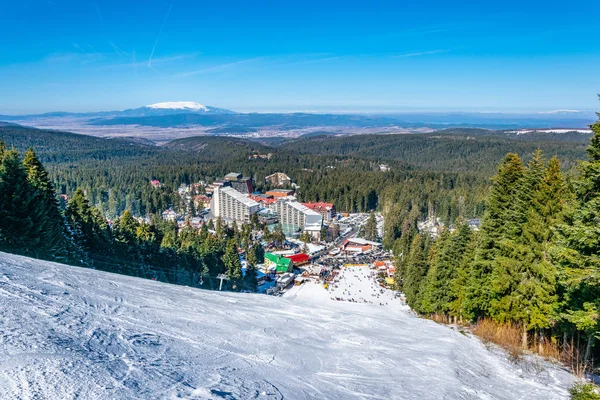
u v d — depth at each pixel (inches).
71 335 219.6
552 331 656.4
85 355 191.5
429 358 330.6
